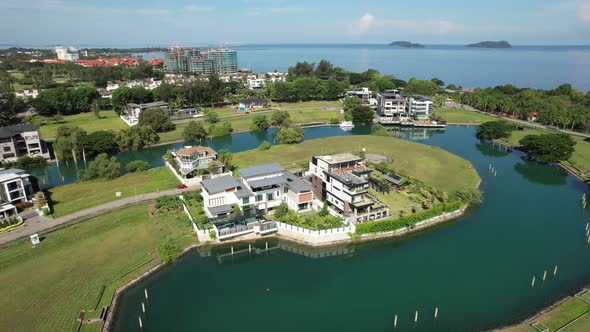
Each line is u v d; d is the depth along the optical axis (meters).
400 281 70.75
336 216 89.75
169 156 130.88
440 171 124.44
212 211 84.56
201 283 70.56
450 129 196.75
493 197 107.50
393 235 85.88
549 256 77.62
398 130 196.00
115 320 59.88
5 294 62.97
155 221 88.75
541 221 92.94
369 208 90.12
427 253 79.69
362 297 66.44
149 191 106.31
